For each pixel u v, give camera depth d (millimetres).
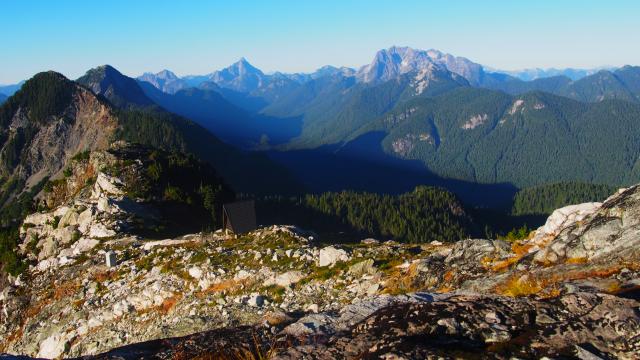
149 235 76250
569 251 17328
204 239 58281
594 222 17422
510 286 17203
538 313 8953
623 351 7453
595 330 8039
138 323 38219
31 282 59625
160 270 46000
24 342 45406
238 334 12203
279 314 13992
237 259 44125
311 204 191250
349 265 36031
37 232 82562
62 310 46438
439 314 9422
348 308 12500
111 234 72688
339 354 8961
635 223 15930
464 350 8008
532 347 7801
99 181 97125
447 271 24234
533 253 19406
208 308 34906
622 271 13680
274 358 9359
